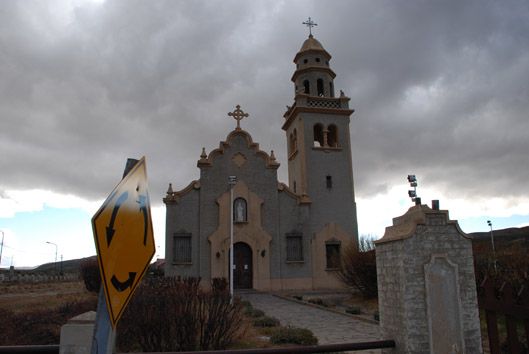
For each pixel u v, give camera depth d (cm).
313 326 1617
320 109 3678
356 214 3534
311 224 3438
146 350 1062
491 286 636
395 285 679
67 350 644
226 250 3206
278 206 3388
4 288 4206
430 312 640
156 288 1233
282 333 1296
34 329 1384
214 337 1153
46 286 4562
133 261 307
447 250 671
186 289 1175
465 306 657
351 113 3738
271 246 3300
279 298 2750
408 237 661
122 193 302
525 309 568
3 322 1440
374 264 2338
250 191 3347
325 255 3362
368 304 2316
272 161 3447
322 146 3644
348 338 1370
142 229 320
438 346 632
